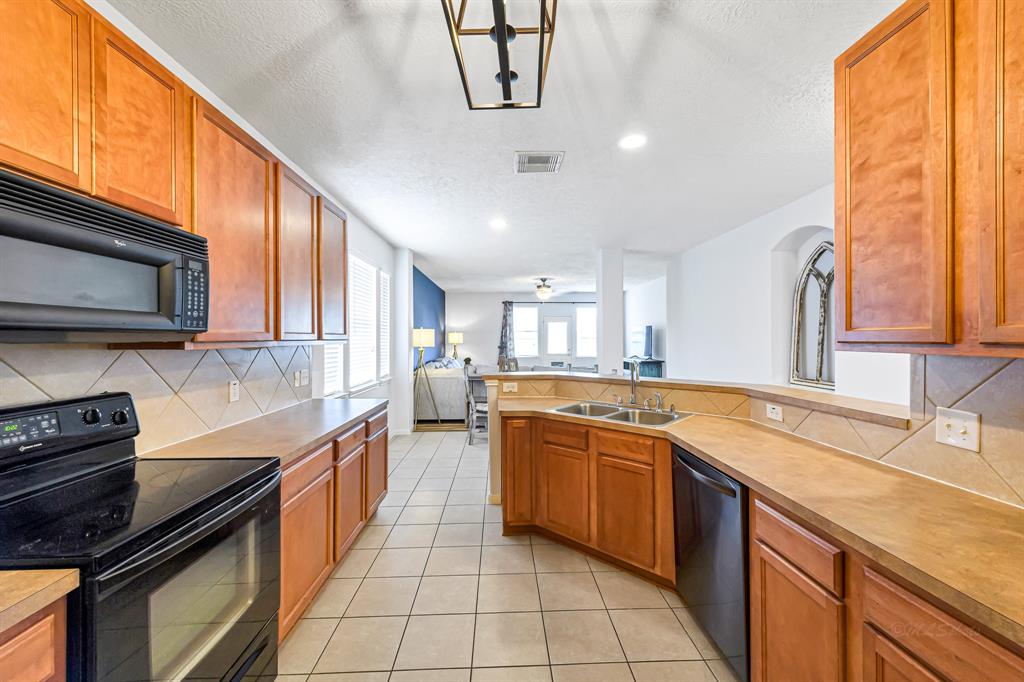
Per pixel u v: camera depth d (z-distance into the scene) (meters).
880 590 0.93
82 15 1.08
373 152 2.49
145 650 0.94
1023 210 0.80
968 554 0.87
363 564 2.34
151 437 1.64
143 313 1.17
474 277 7.84
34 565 0.81
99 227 1.03
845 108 1.23
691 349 5.39
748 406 2.26
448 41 1.58
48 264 0.93
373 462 2.73
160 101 1.34
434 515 3.00
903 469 1.41
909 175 1.03
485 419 5.92
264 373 2.48
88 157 1.09
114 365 1.48
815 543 1.10
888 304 1.10
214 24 1.49
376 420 2.80
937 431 1.30
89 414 1.33
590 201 3.43
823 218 3.21
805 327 3.83
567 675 1.56
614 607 1.95
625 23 1.50
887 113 1.09
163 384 1.71
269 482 1.46
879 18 1.48
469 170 2.77
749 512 1.43
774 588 1.29
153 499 1.13
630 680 1.53
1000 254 0.84
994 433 1.14
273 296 1.99
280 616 1.60
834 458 1.57
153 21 1.47
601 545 2.31
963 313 0.92
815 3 1.42
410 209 3.62
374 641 1.74
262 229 1.90
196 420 1.90
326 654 1.67
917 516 1.06
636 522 2.16
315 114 2.07
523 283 8.74
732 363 4.50
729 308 4.54
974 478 1.19
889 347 1.10
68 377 1.33
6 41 0.91
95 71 1.11
